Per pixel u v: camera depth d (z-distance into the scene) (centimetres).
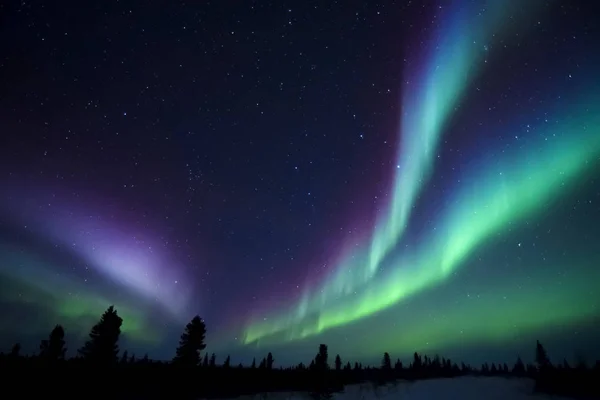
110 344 4038
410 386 8138
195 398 4025
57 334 4441
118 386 3644
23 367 3394
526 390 6228
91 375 3650
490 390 6819
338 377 8256
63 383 3222
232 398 4381
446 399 5600
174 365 4625
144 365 4775
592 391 4891
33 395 2745
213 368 5953
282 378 6456
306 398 5072
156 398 3591
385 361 12281
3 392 2672
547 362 7969
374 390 6950
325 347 7069
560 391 5316
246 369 6662
